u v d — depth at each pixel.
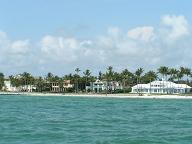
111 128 57.56
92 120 73.12
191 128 58.38
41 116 82.69
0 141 43.22
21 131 51.91
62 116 83.94
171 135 48.72
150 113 100.81
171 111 112.31
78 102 190.50
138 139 44.59
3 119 71.31
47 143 41.69
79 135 48.09
